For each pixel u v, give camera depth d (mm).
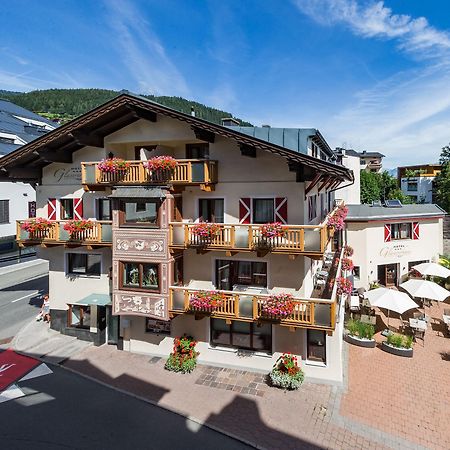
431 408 12789
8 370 15430
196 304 14336
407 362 16172
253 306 13891
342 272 19797
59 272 18719
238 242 14062
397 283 28062
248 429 11711
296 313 13562
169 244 14953
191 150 16547
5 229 35625
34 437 11234
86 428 11727
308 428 11750
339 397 13477
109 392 13883
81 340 18281
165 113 14680
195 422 12117
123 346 17406
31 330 19297
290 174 14578
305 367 14641
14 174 17438
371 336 17875
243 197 15203
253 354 15391
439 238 29672
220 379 14805
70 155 17984
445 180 52406
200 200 15984
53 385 14328
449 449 10852
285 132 18594
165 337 16688
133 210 15469
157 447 10906
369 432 11562
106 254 17828
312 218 16797
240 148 14727
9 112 59500
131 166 15219
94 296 17812
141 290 15367
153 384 14422
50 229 17250
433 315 22484
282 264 14836
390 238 27375
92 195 17734
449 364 16016
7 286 27688
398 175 74062
